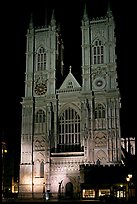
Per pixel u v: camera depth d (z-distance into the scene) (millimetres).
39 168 103312
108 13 108750
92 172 78188
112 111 99750
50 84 108812
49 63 110625
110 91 101062
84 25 110000
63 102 106250
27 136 106188
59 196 89625
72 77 107500
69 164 98562
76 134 103125
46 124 105438
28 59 113375
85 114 100938
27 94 110500
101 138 99188
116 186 67188
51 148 102438
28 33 115375
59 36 118375
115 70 103562
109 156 96188
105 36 107188
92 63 106188
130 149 117312
